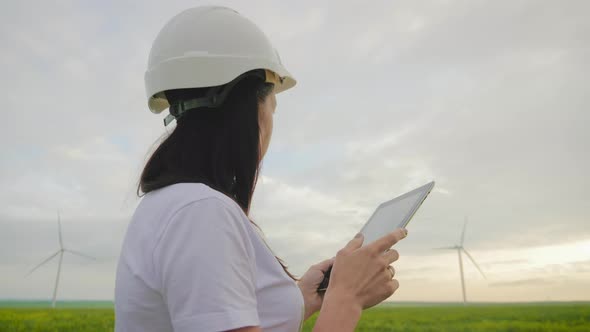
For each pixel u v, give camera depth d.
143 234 1.32
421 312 41.06
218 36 1.54
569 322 30.31
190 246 1.19
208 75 1.50
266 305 1.38
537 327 29.22
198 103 1.52
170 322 1.28
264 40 1.62
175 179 1.44
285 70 1.70
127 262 1.34
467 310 44.53
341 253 1.56
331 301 1.44
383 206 2.40
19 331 21.95
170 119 1.67
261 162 1.68
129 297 1.30
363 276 1.49
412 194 2.05
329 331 1.39
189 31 1.56
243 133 1.51
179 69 1.51
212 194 1.28
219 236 1.21
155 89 1.58
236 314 1.15
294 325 1.41
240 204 1.53
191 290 1.15
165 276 1.19
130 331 1.30
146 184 1.51
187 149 1.49
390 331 27.61
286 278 1.43
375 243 1.54
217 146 1.49
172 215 1.26
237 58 1.52
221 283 1.17
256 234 1.39
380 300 1.52
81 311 29.42
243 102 1.53
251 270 1.30
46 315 25.73
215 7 1.64
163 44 1.60
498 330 28.78
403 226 1.82
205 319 1.13
